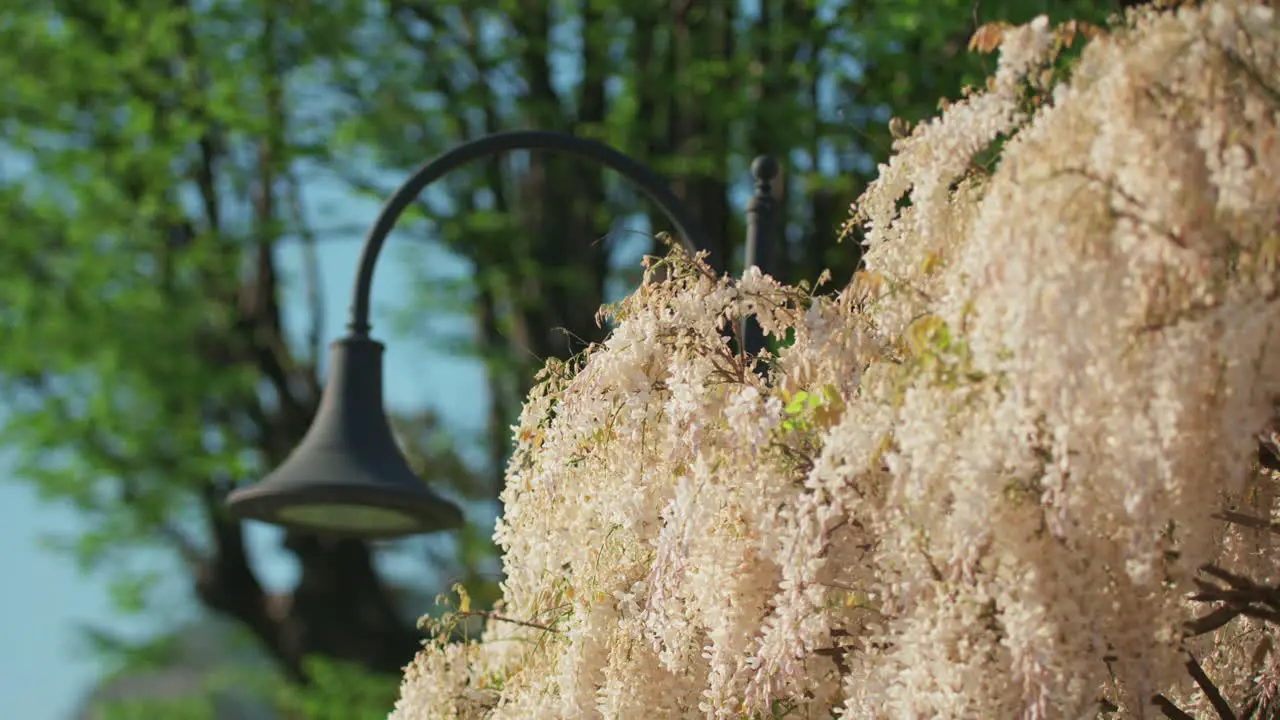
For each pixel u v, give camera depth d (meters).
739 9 9.84
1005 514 2.55
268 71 10.79
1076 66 2.52
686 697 3.31
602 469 3.38
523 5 10.52
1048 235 2.35
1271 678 3.16
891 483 2.84
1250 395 2.32
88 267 10.94
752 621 3.05
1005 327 2.42
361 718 10.48
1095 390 2.36
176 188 11.32
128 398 11.09
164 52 10.73
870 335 2.99
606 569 3.48
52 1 10.79
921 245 2.91
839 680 3.04
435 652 4.01
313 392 11.63
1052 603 2.54
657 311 3.24
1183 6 2.38
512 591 3.76
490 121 10.77
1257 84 2.30
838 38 8.95
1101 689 2.63
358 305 4.68
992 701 2.60
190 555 11.42
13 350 10.75
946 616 2.63
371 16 10.77
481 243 10.59
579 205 10.33
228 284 11.23
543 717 3.57
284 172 10.94
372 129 10.67
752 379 3.10
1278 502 3.03
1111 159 2.33
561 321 10.26
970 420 2.57
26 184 11.08
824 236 9.45
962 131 2.79
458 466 11.52
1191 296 2.36
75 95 10.90
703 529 3.00
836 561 2.92
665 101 10.16
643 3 10.06
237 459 10.81
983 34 2.75
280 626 11.14
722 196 9.66
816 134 9.02
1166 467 2.34
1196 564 2.50
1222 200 2.26
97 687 12.35
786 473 2.97
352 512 4.63
